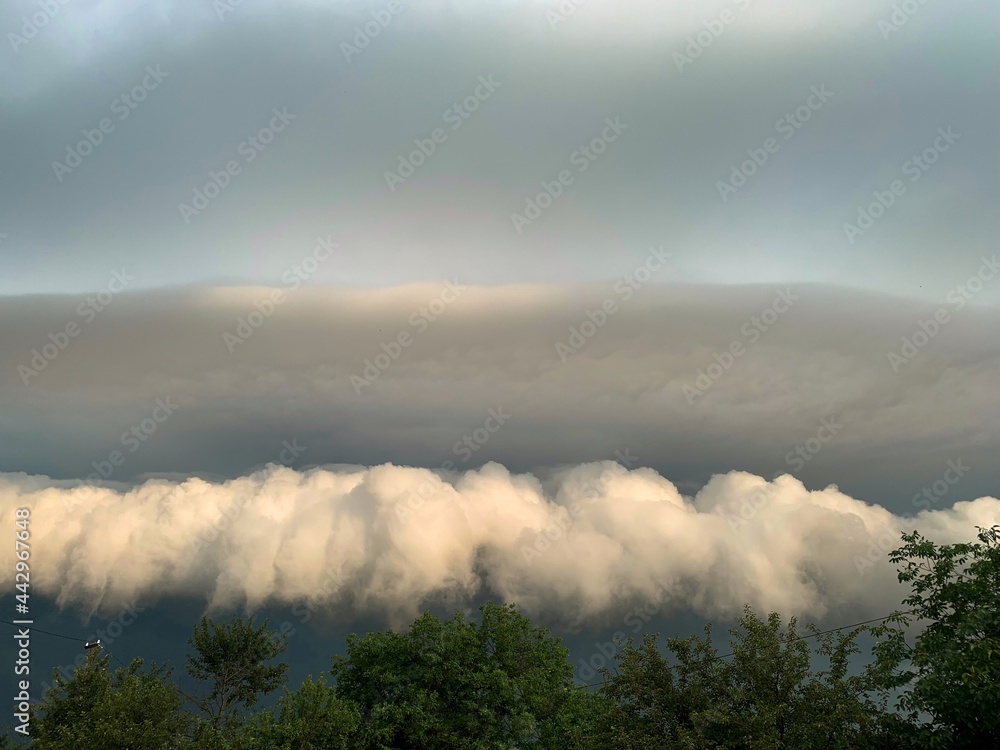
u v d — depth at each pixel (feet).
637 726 85.92
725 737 81.71
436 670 119.65
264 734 104.42
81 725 97.40
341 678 131.34
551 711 122.42
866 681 79.46
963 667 66.85
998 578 73.51
